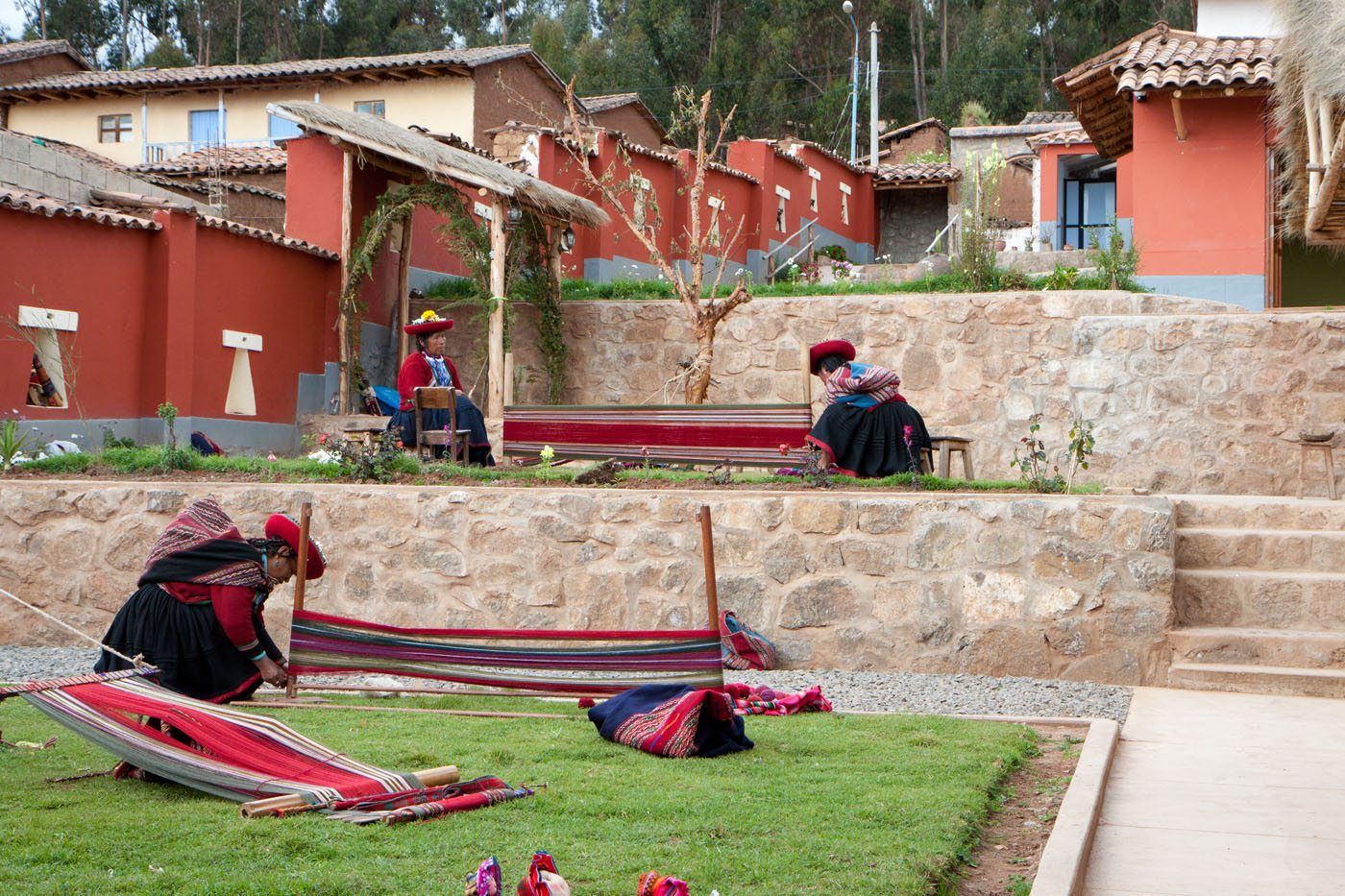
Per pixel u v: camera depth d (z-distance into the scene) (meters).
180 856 3.94
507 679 7.07
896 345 15.61
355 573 9.77
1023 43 52.62
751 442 10.66
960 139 34.50
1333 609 8.78
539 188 17.47
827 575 8.98
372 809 4.57
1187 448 12.91
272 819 4.38
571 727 6.48
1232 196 16.59
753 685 8.16
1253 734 6.87
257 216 23.72
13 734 6.33
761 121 52.16
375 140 17.48
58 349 14.27
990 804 5.03
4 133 16.11
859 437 10.19
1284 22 8.74
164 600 5.84
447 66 29.98
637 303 17.47
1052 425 14.80
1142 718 7.29
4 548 10.27
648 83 52.72
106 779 5.23
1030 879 4.20
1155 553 8.48
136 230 15.36
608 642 6.96
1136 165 17.00
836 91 50.25
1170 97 16.48
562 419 11.63
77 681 5.19
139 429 15.45
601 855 4.06
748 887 3.79
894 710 7.42
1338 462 12.38
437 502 9.66
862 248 34.50
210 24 59.75
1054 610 8.59
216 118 32.03
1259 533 9.38
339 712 6.90
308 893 3.60
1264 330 12.73
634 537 9.30
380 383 19.08
